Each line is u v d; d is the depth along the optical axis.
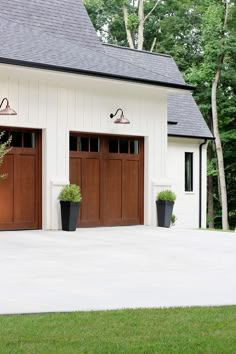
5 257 11.13
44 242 13.62
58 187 16.80
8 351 5.15
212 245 13.66
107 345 5.41
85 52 18.31
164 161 19.28
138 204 18.95
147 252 12.23
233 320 6.45
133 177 18.83
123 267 10.18
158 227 18.42
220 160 32.41
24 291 7.92
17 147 16.33
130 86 17.95
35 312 6.71
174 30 37.00
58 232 16.02
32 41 17.34
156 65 23.88
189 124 24.69
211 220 35.91
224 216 32.34
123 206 18.59
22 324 6.12
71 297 7.57
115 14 40.62
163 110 19.27
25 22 18.78
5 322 6.21
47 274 9.32
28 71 15.70
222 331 5.99
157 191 18.98
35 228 16.69
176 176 23.97
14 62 14.92
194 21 37.16
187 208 24.42
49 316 6.51
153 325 6.18
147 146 18.91
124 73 17.34
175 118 24.44
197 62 37.00
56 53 16.94
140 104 18.64
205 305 7.23
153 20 39.94
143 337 5.71
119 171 18.48
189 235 15.97
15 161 16.30
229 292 8.08
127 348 5.32
